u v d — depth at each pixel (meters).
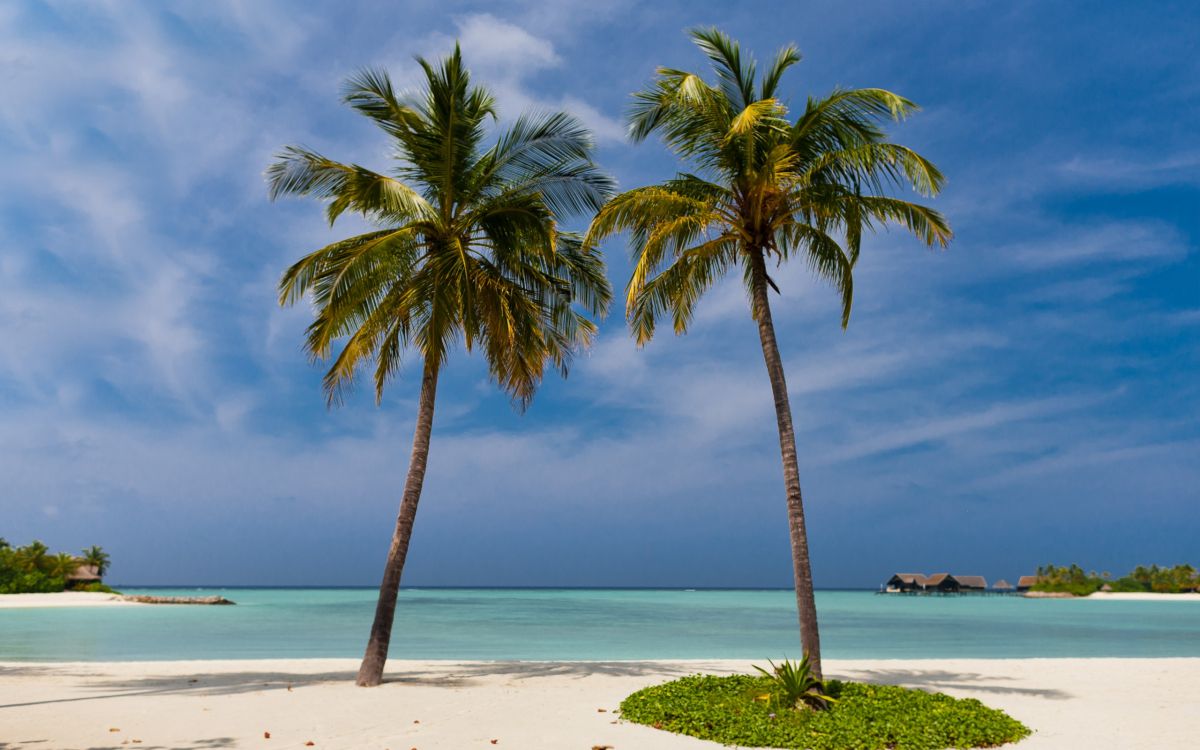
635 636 37.03
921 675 17.66
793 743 9.79
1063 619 59.09
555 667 18.59
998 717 11.16
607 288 19.09
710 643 32.56
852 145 14.73
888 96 13.30
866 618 60.56
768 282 14.82
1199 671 18.62
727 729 10.27
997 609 83.88
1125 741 10.46
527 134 16.73
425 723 11.24
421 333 17.67
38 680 15.93
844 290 15.34
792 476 13.66
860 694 12.31
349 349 17.09
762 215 14.66
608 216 14.89
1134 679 17.08
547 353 18.72
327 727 10.86
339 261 15.68
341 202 15.72
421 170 17.00
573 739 10.20
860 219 14.40
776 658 24.75
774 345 14.37
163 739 9.97
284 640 33.44
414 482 16.28
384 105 16.05
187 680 15.98
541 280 17.62
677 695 12.20
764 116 13.73
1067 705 13.52
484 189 17.45
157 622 47.31
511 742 9.98
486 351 18.09
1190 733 11.02
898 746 9.70
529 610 74.31
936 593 190.88
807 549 13.30
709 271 16.22
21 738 9.97
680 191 15.30
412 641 33.66
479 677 16.64
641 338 16.86
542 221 16.36
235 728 10.71
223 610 67.81
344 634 37.47
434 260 16.70
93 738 9.98
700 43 15.00
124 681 15.82
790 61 15.16
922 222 14.64
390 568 15.86
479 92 17.17
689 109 14.51
